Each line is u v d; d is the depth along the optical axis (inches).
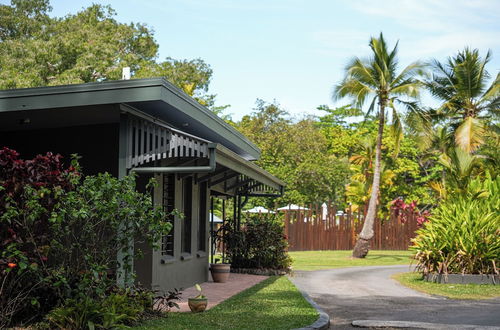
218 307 428.1
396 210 1567.4
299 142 1764.3
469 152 1171.9
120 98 359.3
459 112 1311.5
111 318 319.6
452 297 540.4
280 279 672.4
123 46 1523.1
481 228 666.2
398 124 1171.9
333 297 538.3
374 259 1174.3
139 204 353.4
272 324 356.5
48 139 480.7
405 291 593.6
